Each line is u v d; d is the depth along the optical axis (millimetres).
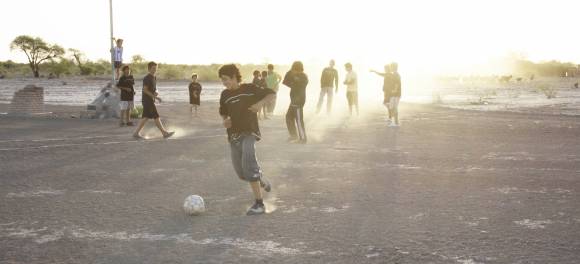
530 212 6594
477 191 7777
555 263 4816
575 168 9734
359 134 15109
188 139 13820
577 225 6027
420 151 11812
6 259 4977
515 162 10383
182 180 8594
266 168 9695
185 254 5082
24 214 6535
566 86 66750
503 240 5477
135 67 110750
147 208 6828
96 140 13539
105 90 20734
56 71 109750
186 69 111188
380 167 9781
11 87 55875
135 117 20516
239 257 4992
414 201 7156
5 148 12047
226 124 6449
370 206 6887
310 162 10328
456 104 32156
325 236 5617
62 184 8266
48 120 19281
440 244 5344
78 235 5691
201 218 6355
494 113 23484
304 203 7066
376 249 5195
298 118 12961
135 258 4984
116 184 8273
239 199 7324
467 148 12344
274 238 5555
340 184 8281
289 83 12906
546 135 15094
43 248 5281
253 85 6516
